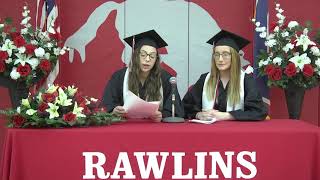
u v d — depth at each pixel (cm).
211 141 262
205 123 302
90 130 264
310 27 414
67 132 261
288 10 450
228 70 361
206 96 364
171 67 455
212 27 452
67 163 261
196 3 451
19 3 448
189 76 455
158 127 278
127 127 278
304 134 263
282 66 383
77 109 281
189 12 452
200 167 262
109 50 453
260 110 335
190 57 454
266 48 414
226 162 262
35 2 448
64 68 452
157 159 262
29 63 364
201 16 452
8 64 366
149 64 344
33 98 288
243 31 450
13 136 260
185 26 452
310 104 455
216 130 263
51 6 422
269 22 448
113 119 297
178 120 312
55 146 261
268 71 382
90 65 453
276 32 394
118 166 261
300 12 450
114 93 355
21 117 271
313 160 264
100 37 452
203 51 454
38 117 273
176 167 262
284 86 387
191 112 370
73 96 293
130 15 452
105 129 268
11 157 260
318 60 375
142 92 352
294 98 399
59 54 404
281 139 262
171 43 453
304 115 456
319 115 455
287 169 262
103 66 454
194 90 374
